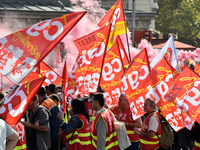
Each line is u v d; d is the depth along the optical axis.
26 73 4.55
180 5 46.81
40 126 6.98
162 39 27.56
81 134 6.65
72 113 6.85
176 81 6.57
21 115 4.47
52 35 4.61
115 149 6.12
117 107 8.30
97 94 6.09
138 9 28.67
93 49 7.13
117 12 7.99
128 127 7.23
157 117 6.58
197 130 6.96
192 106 6.45
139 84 7.12
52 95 8.14
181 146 8.20
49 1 22.47
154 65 7.16
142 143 6.72
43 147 7.03
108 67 7.59
